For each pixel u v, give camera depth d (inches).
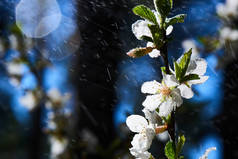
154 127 12.7
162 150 23.0
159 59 27.6
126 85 25.6
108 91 23.9
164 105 12.7
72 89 24.1
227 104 26.0
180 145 12.4
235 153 26.5
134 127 12.9
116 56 24.7
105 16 24.7
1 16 26.2
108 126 22.9
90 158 20.6
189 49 12.7
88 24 24.7
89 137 22.0
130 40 25.3
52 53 25.6
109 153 19.9
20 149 48.3
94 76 24.1
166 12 12.7
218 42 23.4
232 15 23.7
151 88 12.9
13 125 45.9
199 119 26.7
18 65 24.5
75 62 24.5
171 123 12.6
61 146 21.3
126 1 24.3
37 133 26.8
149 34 13.0
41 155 26.6
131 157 19.6
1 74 25.9
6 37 24.8
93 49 24.5
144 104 12.8
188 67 12.8
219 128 26.9
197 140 27.4
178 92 12.7
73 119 22.8
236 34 23.3
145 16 12.8
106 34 24.7
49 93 23.1
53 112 22.2
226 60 23.5
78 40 24.8
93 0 24.7
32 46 25.3
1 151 48.8
